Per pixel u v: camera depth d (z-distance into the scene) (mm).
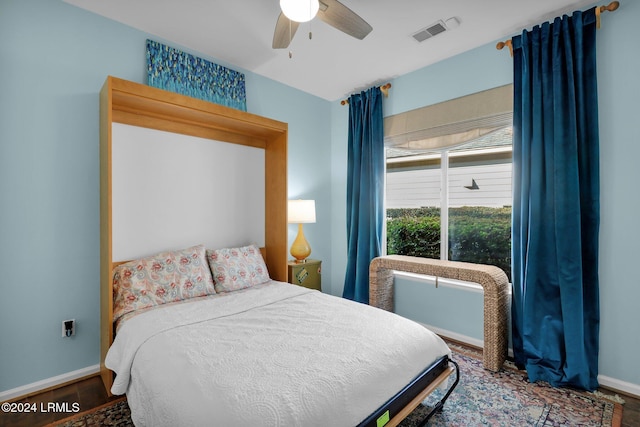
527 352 2312
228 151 3107
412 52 2854
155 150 2641
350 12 1747
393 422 1399
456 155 3146
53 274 2154
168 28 2500
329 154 4129
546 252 2283
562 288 2154
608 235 2137
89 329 2291
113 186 2416
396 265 2998
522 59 2432
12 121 2008
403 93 3340
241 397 1131
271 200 3334
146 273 2287
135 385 1488
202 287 2463
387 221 3740
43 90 2115
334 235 4121
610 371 2137
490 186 2938
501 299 2422
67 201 2207
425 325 3229
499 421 1787
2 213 1977
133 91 2172
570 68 2166
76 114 2244
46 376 2127
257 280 2807
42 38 2111
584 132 2145
